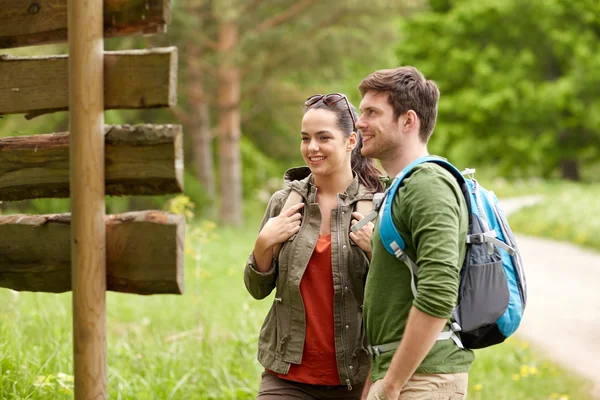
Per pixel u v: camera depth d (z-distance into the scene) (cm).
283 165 3291
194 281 1129
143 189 290
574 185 3597
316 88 2623
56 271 306
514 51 3959
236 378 589
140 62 283
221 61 2167
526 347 878
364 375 363
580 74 3741
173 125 286
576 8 3816
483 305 308
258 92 2573
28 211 1852
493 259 315
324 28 2255
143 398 511
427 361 304
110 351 616
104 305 293
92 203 287
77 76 283
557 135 4009
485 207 330
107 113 1903
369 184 380
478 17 3856
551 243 2058
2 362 483
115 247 294
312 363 364
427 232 295
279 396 368
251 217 2992
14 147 306
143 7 284
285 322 368
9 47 313
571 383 745
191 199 2308
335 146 364
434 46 3966
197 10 2200
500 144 3912
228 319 840
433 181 303
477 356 811
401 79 327
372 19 2308
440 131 3872
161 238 288
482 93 3819
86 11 282
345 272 361
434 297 287
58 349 546
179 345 661
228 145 2406
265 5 2242
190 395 544
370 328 319
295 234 370
